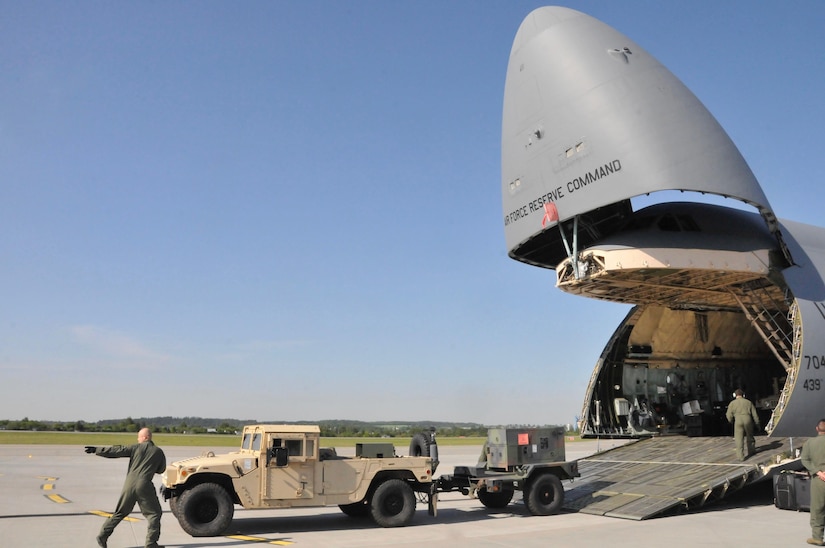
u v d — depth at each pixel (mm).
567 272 15688
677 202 15688
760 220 16359
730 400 22906
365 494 11828
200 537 10539
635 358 20953
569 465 13820
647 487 14320
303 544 9875
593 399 20203
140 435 9398
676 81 14234
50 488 18344
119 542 9992
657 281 16125
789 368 15914
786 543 9664
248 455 11445
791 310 15141
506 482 13477
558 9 15977
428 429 13578
